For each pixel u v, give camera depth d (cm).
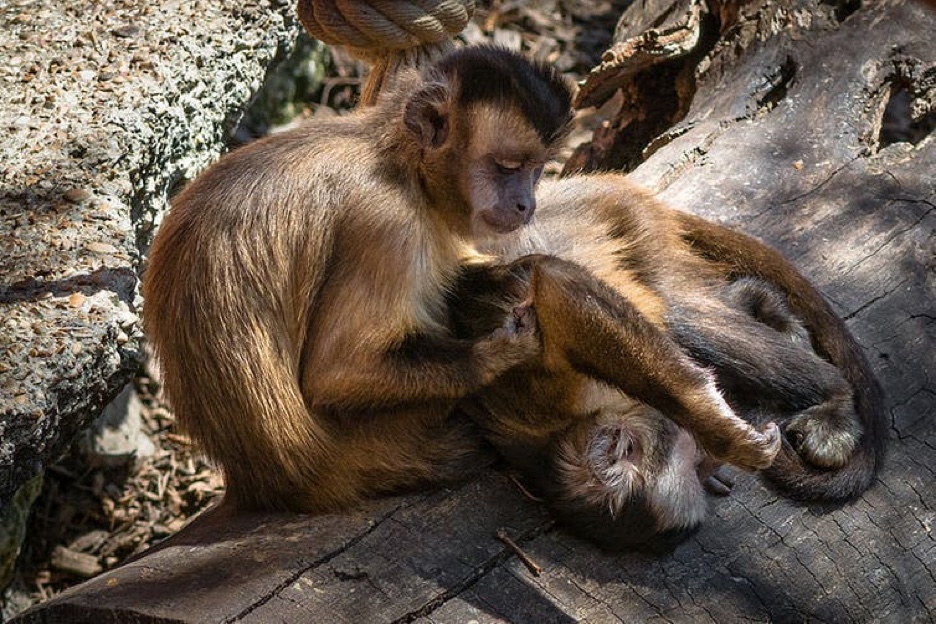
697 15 1519
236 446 1005
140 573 945
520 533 979
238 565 939
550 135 1017
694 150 1394
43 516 1592
